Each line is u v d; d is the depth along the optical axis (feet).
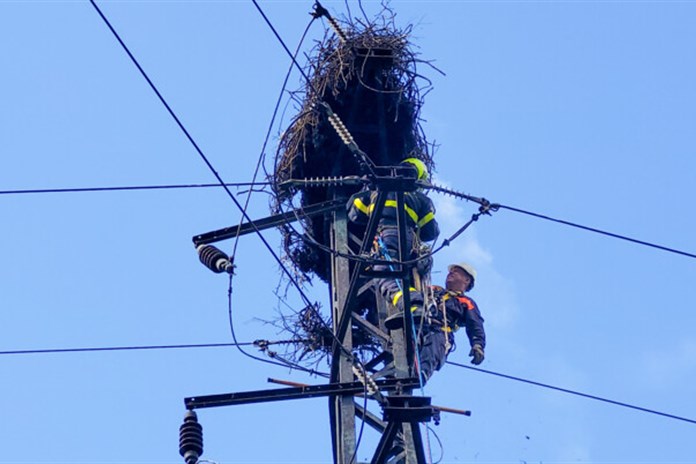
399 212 114.73
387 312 121.90
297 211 126.00
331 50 136.98
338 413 112.27
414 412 103.91
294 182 123.13
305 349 129.70
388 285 119.85
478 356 128.98
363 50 134.10
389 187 112.57
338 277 121.19
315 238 136.77
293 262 138.21
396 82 136.15
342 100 134.82
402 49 136.15
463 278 138.62
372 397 112.06
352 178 121.08
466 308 131.23
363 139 137.08
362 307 132.16
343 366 114.32
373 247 124.16
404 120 136.77
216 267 116.78
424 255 114.93
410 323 114.93
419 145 137.39
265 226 124.98
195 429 110.32
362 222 126.31
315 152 135.74
